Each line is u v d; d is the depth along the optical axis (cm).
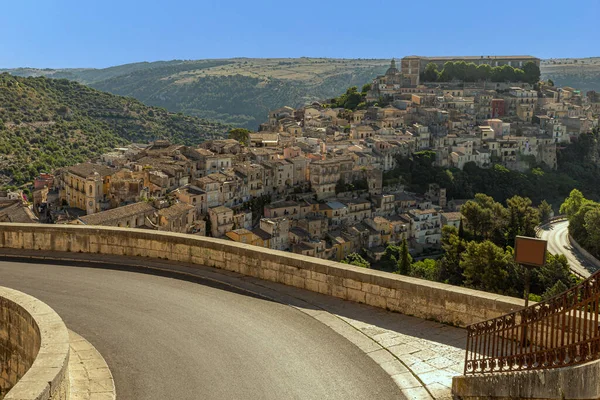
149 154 17062
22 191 17400
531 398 1170
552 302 1230
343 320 1898
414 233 16650
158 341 1748
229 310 2002
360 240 15575
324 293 2131
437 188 19475
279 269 2253
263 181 16538
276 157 18338
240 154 17738
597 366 960
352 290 2059
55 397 1206
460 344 1700
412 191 19288
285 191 17100
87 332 1811
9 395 1123
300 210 15950
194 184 14675
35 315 1537
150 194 13875
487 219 13850
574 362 1095
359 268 2075
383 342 1733
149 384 1484
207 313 1975
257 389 1466
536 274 8700
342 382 1505
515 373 1233
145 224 11881
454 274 10662
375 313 1950
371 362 1614
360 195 17975
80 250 2694
